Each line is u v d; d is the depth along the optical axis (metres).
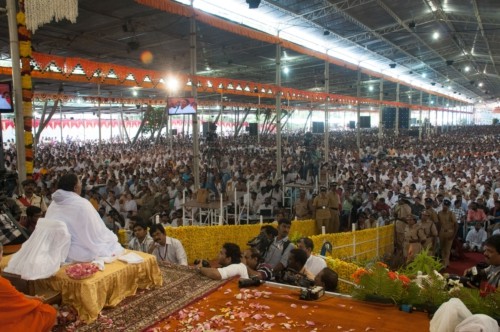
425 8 14.74
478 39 19.36
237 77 24.72
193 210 9.29
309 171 14.02
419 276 3.46
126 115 49.22
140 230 5.25
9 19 5.97
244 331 2.73
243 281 3.61
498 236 3.32
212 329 2.74
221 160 17.27
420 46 20.50
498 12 13.86
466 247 9.42
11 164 18.50
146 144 31.72
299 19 13.62
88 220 3.27
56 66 7.40
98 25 12.48
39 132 23.28
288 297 3.35
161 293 3.40
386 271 3.39
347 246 7.80
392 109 39.12
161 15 11.79
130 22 12.02
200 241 7.41
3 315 2.29
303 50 15.82
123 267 3.24
